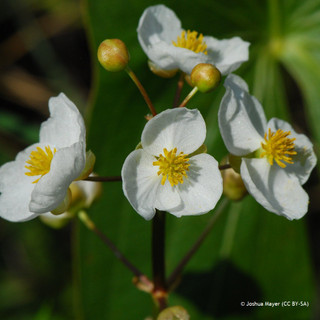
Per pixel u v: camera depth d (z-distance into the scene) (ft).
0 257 1.81
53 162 1.25
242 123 1.34
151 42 1.40
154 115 1.31
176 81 1.56
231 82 1.33
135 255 1.57
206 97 1.58
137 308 1.58
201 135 1.30
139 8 1.53
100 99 1.53
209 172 1.30
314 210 1.94
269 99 1.63
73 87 1.99
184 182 1.31
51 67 2.00
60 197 1.28
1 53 1.98
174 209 1.30
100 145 1.54
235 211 1.60
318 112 1.63
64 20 2.03
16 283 1.77
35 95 1.97
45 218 1.39
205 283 1.60
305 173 1.37
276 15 1.63
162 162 1.29
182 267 1.38
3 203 1.34
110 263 1.56
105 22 1.52
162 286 1.36
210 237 1.60
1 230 1.77
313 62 1.64
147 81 1.54
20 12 2.02
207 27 1.59
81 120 1.28
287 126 1.38
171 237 1.59
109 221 1.55
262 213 1.60
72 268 1.78
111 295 1.57
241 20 1.61
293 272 1.61
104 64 1.31
